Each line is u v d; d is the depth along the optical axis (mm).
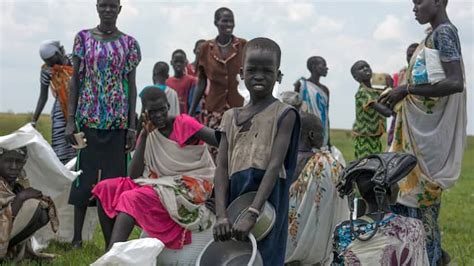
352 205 5629
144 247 6371
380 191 5453
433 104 7039
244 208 5848
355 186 5641
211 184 7496
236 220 5664
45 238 9047
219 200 5898
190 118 7715
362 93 13008
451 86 6859
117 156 9133
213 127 11352
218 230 5680
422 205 7070
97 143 9055
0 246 7359
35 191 7629
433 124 7059
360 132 13078
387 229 5359
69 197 8922
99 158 9055
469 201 15414
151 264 6402
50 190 8383
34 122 10875
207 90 11492
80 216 8906
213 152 10398
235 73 11305
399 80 13016
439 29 6965
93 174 9008
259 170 5859
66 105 10570
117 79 9102
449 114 7035
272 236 5836
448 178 7047
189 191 7332
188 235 7219
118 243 6398
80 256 8109
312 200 7277
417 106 7094
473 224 11789
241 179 5910
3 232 7320
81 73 9109
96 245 9086
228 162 6035
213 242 5906
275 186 5879
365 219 5469
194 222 7176
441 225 11562
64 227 9164
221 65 11250
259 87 5898
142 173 7844
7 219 7336
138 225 7250
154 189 7262
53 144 10711
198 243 7230
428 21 7141
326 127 13898
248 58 5906
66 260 7863
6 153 7500
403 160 5527
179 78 14266
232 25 11289
